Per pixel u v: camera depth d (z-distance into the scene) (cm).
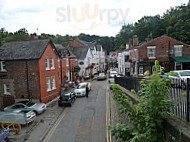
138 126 422
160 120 362
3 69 1575
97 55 4569
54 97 1717
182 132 321
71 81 2498
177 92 450
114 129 394
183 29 3053
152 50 2070
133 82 966
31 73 1462
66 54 2412
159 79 355
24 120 830
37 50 1515
